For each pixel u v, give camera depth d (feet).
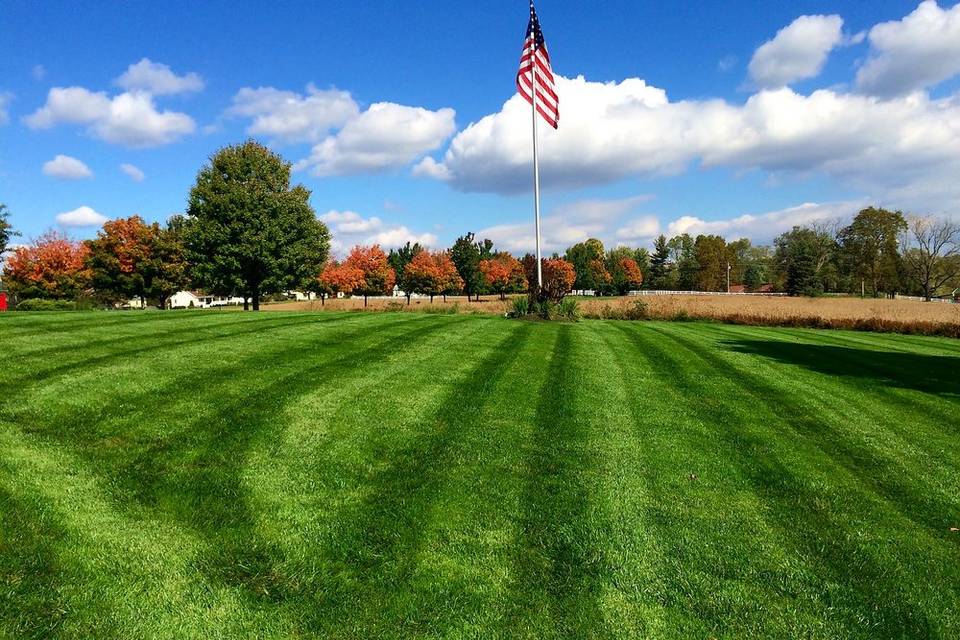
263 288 94.79
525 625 10.43
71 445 16.43
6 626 9.32
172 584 10.84
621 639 10.18
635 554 12.91
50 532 12.01
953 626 11.03
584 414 23.17
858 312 117.70
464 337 40.91
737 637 10.41
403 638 9.94
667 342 47.62
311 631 9.96
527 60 63.36
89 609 9.96
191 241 90.27
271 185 94.68
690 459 18.84
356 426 19.71
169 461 15.93
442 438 19.26
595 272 293.84
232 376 24.73
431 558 12.32
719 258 363.35
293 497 14.56
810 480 17.66
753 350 45.57
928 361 44.78
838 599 11.66
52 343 29.27
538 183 64.34
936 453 21.03
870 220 257.55
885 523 15.07
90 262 124.98
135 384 22.44
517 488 15.88
